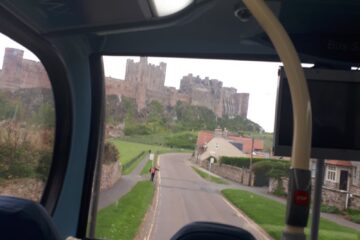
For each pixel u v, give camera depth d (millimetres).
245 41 2480
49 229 1212
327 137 2035
